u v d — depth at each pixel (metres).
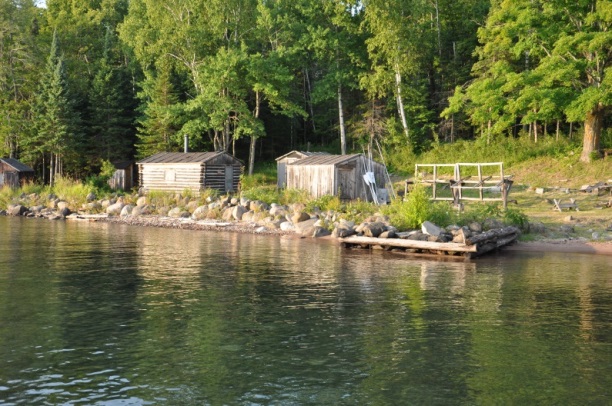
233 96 61.22
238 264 20.03
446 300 14.35
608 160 42.31
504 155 48.75
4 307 13.36
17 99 68.19
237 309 13.30
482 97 45.00
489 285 16.34
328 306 13.66
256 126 58.25
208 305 13.69
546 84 42.62
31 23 73.50
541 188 39.38
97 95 61.44
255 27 62.12
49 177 65.94
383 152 56.31
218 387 8.66
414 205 26.70
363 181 40.28
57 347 10.46
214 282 16.59
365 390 8.56
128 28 62.03
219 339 10.99
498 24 50.62
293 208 34.34
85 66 74.12
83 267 19.05
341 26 62.59
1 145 65.06
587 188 36.34
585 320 12.50
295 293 15.12
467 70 58.59
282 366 9.55
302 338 11.07
